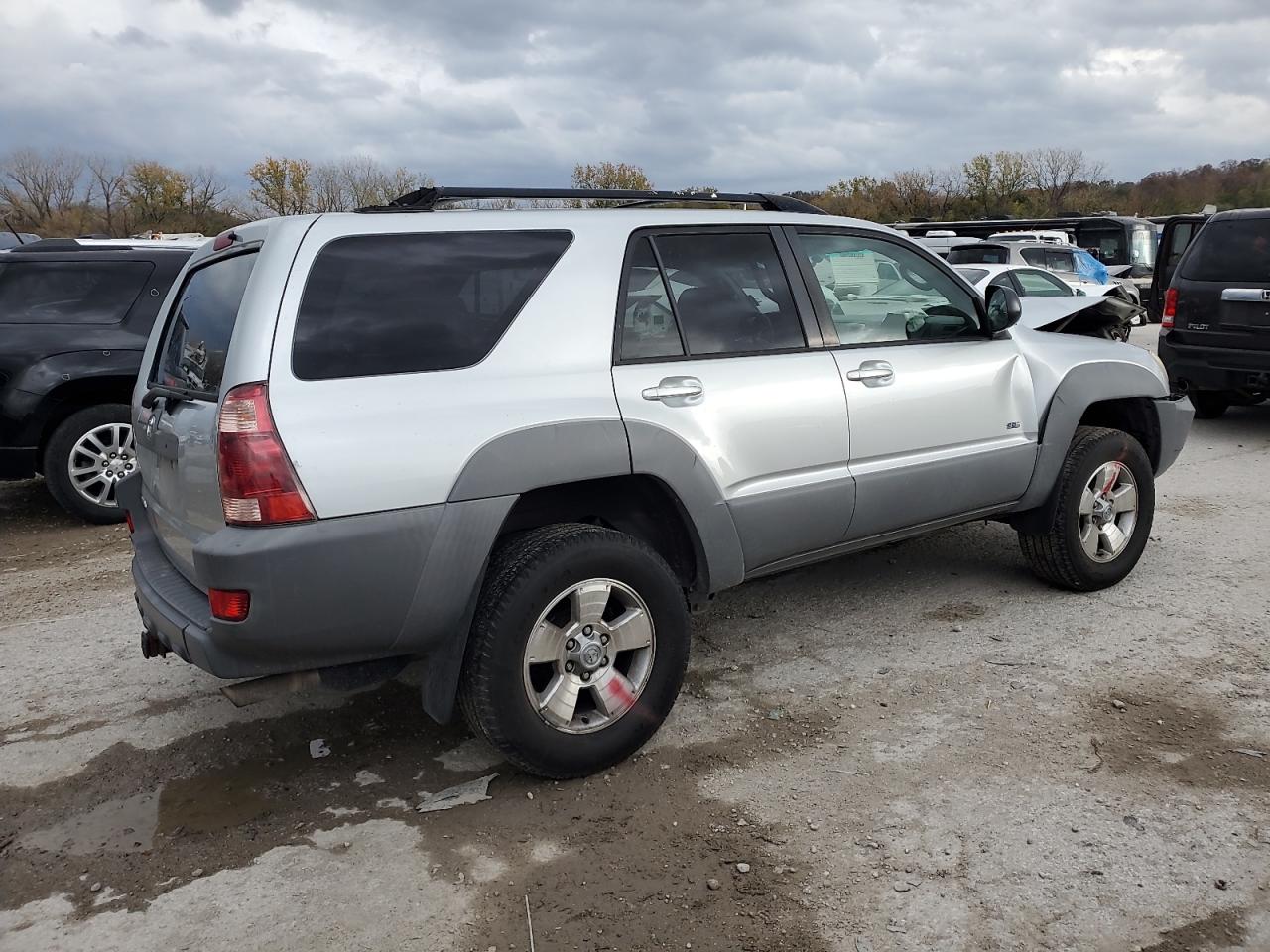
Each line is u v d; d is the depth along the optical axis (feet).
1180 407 17.19
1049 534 15.62
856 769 11.20
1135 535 16.37
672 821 10.32
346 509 9.55
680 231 12.23
